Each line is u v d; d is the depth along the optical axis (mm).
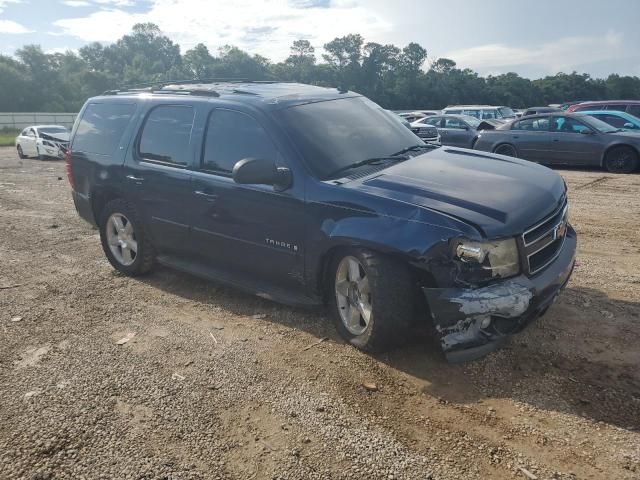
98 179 6004
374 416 3236
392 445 2971
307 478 2746
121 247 6000
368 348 3887
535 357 3785
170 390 3592
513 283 3445
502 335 3492
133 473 2822
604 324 4223
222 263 4969
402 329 3723
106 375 3811
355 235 3750
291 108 4637
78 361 4035
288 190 4203
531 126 14352
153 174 5344
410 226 3551
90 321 4770
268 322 4605
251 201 4473
